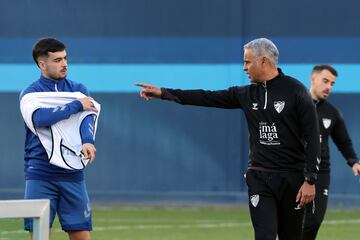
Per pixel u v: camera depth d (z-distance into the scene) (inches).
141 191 2529.5
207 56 2511.1
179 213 2348.7
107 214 2314.2
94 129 1045.8
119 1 2524.6
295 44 2491.4
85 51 2532.0
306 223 1354.6
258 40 1070.4
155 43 2522.1
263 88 1071.0
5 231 713.0
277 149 1068.5
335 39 2481.5
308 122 1048.8
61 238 1670.8
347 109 2482.8
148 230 1995.6
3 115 2532.0
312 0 2481.5
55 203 1048.2
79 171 1052.5
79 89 1064.8
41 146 1040.2
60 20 2529.5
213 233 1942.7
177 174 2524.6
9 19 2532.0
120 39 2524.6
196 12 2511.1
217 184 2524.6
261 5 2488.9
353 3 2476.6
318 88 1397.6
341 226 2091.5
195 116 2524.6
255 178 1081.4
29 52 2532.0
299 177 1072.2
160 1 2516.0
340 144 1443.2
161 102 2524.6
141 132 2529.5
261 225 1066.7
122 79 2527.1
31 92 1039.0
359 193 2466.8
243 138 2513.5
